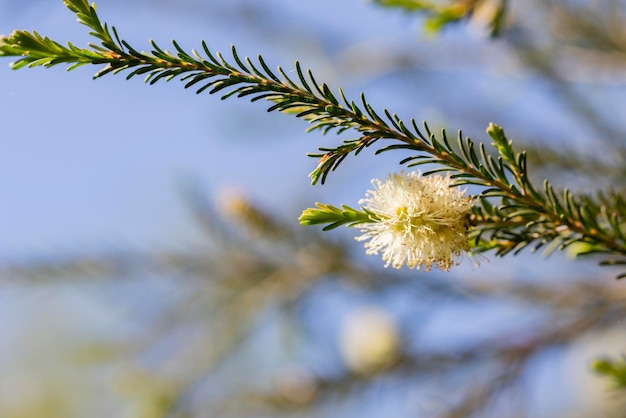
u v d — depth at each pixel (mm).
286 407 408
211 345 440
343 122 268
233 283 446
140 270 447
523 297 395
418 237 278
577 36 389
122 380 439
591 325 377
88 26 264
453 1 339
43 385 684
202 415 424
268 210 429
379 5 343
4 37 264
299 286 437
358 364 404
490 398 376
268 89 266
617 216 282
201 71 266
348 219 279
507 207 275
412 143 269
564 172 341
